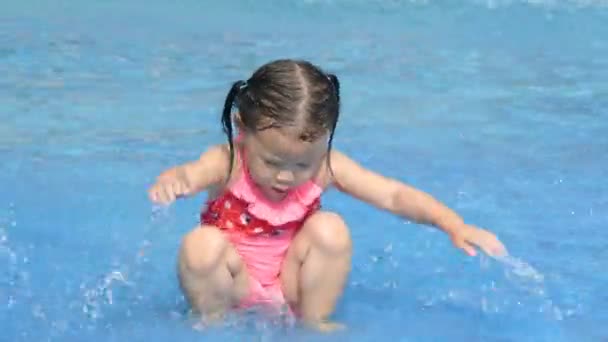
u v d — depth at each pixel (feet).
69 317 29.37
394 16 81.87
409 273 33.71
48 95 54.80
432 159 46.09
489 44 72.90
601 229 38.04
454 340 28.45
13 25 72.74
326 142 27.63
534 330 29.30
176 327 28.63
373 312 30.27
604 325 29.76
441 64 65.98
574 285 32.83
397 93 58.03
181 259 28.45
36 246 34.96
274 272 29.81
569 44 73.77
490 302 31.37
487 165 45.47
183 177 28.89
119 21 76.28
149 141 47.52
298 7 84.23
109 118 51.08
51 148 46.01
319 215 28.99
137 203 39.58
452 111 54.65
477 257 35.04
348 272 29.01
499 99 57.57
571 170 45.09
